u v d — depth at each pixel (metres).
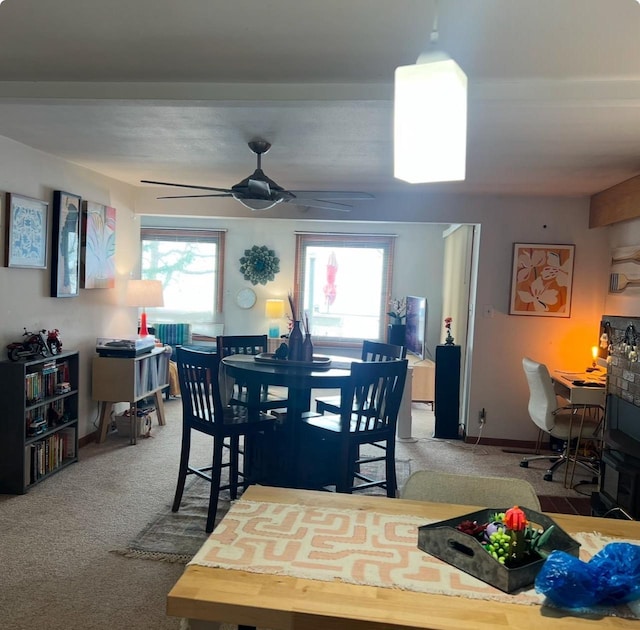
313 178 4.63
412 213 5.22
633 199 4.05
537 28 1.88
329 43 2.06
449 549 1.38
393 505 1.72
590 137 3.06
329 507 1.69
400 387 3.38
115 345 4.77
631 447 3.02
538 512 1.60
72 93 2.60
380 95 2.48
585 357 5.08
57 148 3.83
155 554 2.85
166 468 4.16
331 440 3.47
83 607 2.39
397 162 1.08
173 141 3.52
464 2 1.72
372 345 4.29
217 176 4.77
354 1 1.74
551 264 5.08
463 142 1.03
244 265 7.93
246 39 2.05
